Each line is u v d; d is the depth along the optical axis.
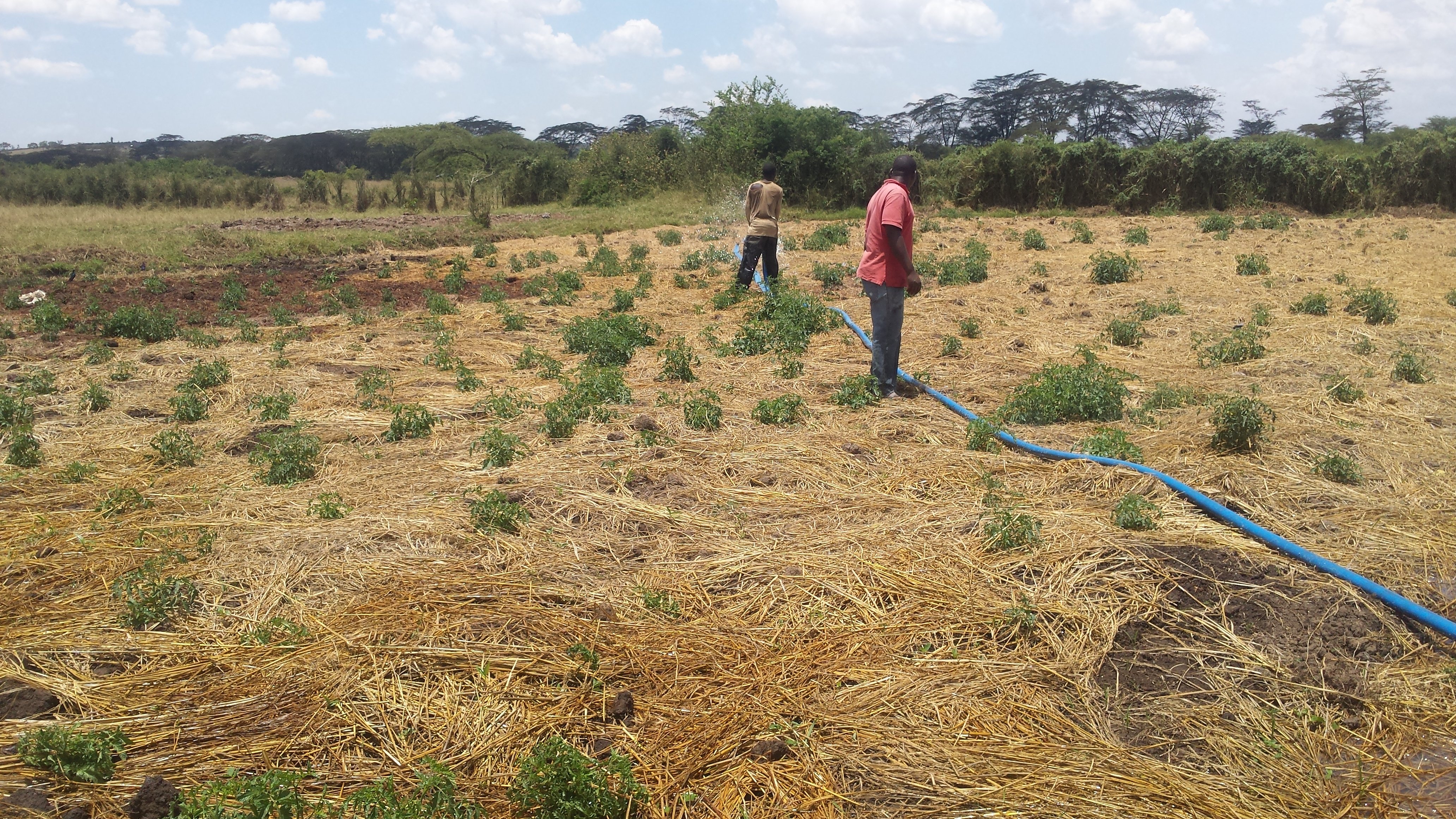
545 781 2.82
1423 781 3.06
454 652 3.67
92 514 5.05
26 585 4.27
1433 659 3.72
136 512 5.09
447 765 3.06
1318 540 4.66
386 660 3.64
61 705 3.40
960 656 3.71
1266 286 11.88
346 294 12.62
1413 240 17.41
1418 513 4.91
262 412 7.08
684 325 10.73
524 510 4.96
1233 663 3.70
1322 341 8.80
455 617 3.95
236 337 10.16
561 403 6.94
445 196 33.62
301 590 4.23
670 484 5.49
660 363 8.64
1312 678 3.59
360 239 20.05
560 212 29.78
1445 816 2.89
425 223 25.95
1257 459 5.70
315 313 11.96
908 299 11.61
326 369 8.69
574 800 2.77
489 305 12.33
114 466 5.90
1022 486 5.44
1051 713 3.37
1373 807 2.94
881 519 4.95
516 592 4.18
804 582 4.27
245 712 3.34
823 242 17.31
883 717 3.34
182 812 2.76
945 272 13.19
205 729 3.25
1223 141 26.05
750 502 5.20
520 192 35.03
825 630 3.89
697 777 3.07
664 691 3.49
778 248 17.41
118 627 3.92
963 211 26.56
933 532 4.75
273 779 2.79
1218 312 10.41
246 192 33.47
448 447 6.24
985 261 14.70
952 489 5.38
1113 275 12.56
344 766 3.08
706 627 3.90
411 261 17.66
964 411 6.87
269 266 16.72
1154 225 21.64
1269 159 25.48
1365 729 3.32
